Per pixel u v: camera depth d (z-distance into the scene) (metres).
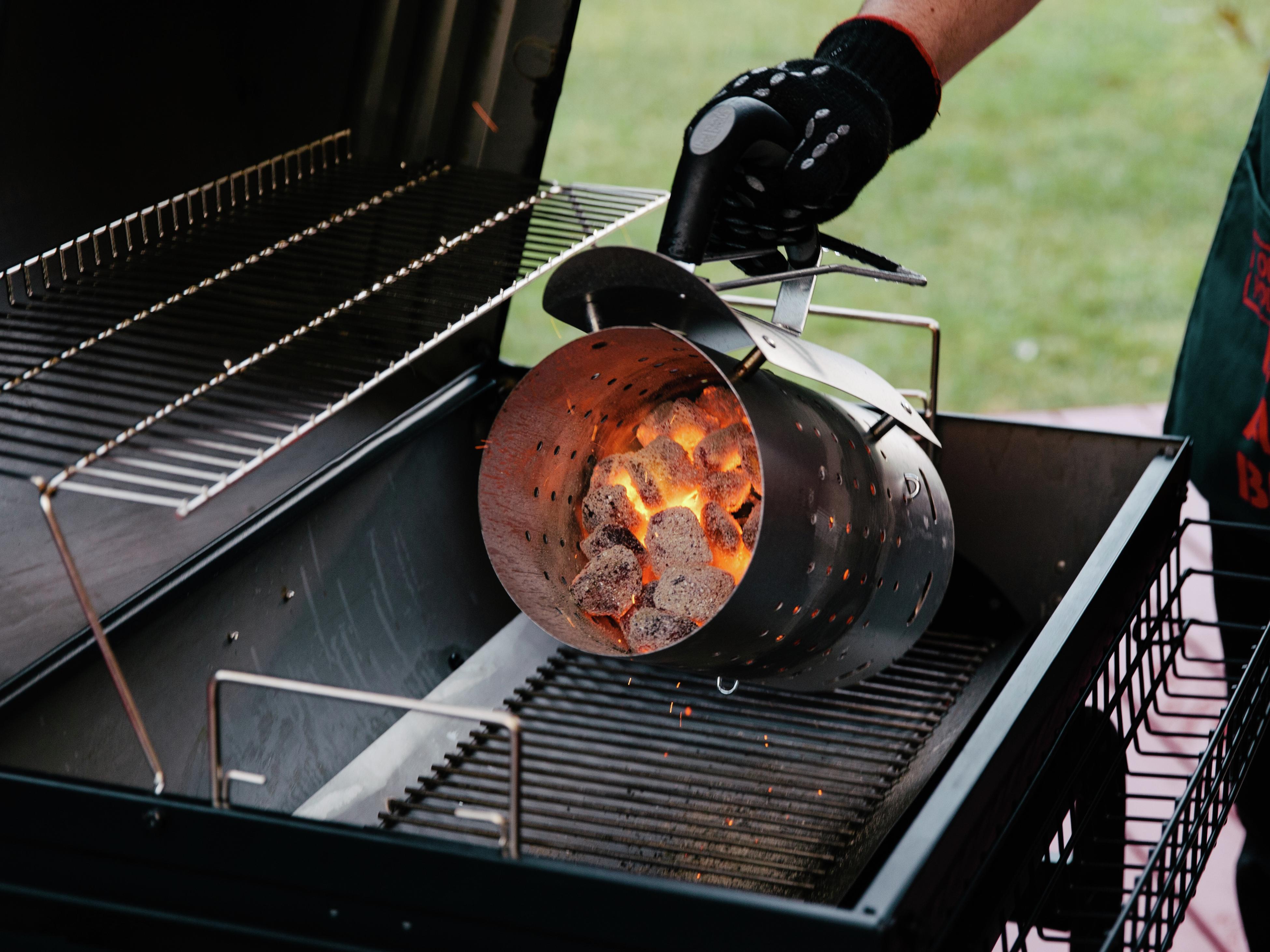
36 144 1.02
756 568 0.89
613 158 4.38
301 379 1.20
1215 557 1.45
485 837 0.99
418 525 1.32
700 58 5.29
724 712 1.19
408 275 1.25
